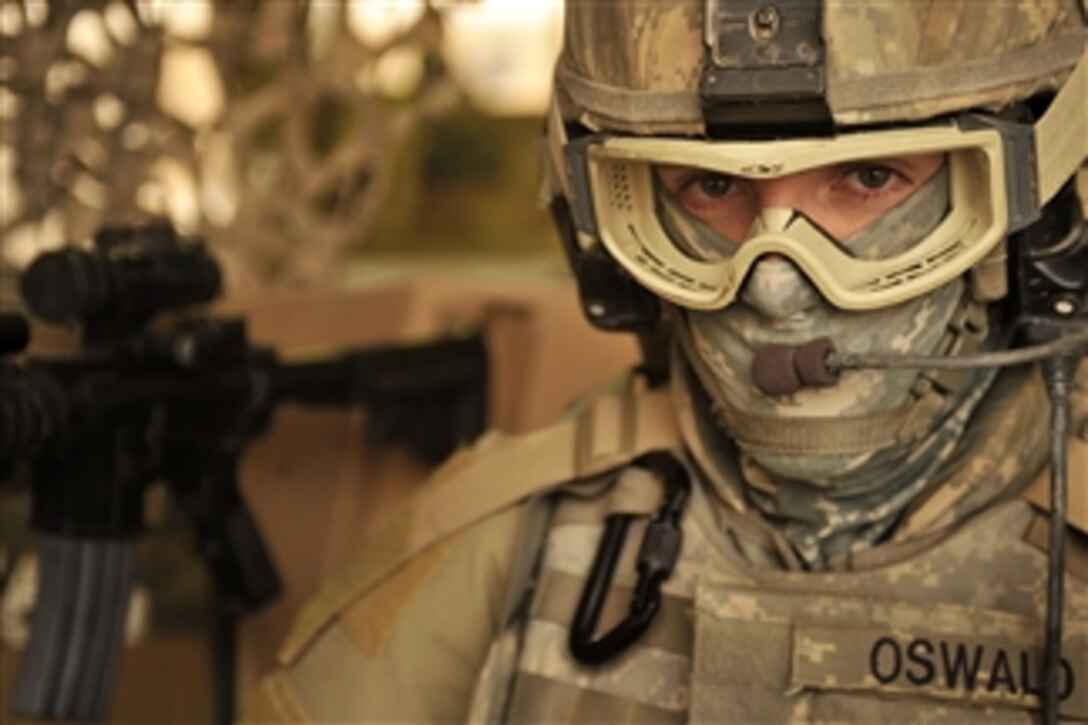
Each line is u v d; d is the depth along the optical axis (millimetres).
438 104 2104
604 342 2006
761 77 1046
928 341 1135
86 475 1579
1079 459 1198
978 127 1066
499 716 1311
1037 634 1159
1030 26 1075
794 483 1225
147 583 1979
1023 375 1223
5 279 1732
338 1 2088
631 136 1124
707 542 1265
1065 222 1132
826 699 1172
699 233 1161
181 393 1637
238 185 2105
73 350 1572
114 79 1996
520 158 2805
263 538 1830
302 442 2006
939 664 1156
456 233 2834
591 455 1324
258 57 2084
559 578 1312
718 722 1187
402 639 1362
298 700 1391
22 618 1844
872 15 1051
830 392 1119
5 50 1907
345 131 2496
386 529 1418
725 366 1147
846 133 1067
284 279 2150
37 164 1962
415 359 1933
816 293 1096
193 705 2000
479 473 1375
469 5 2084
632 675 1257
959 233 1104
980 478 1203
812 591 1198
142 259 1584
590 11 1156
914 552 1202
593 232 1188
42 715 1563
